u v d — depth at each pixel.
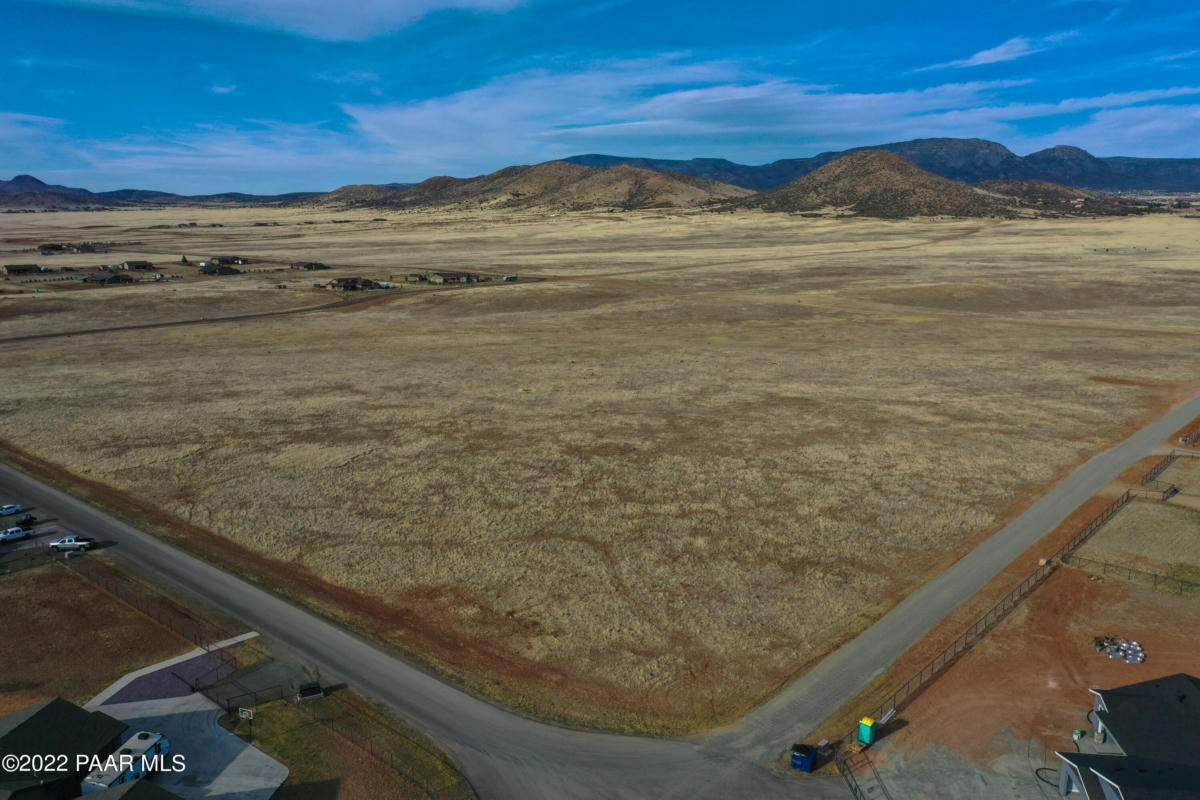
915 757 28.83
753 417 73.06
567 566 44.25
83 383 86.12
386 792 27.16
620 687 33.28
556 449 64.19
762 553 45.75
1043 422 70.88
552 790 27.34
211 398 80.06
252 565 44.41
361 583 42.41
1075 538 47.19
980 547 46.31
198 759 28.58
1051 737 29.81
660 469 59.59
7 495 54.28
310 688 32.09
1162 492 54.28
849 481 56.91
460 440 66.56
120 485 56.41
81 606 39.62
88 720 28.44
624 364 96.75
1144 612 39.03
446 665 34.88
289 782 27.50
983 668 34.41
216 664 34.72
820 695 32.62
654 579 42.72
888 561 44.75
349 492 55.22
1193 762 25.77
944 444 64.88
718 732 30.38
